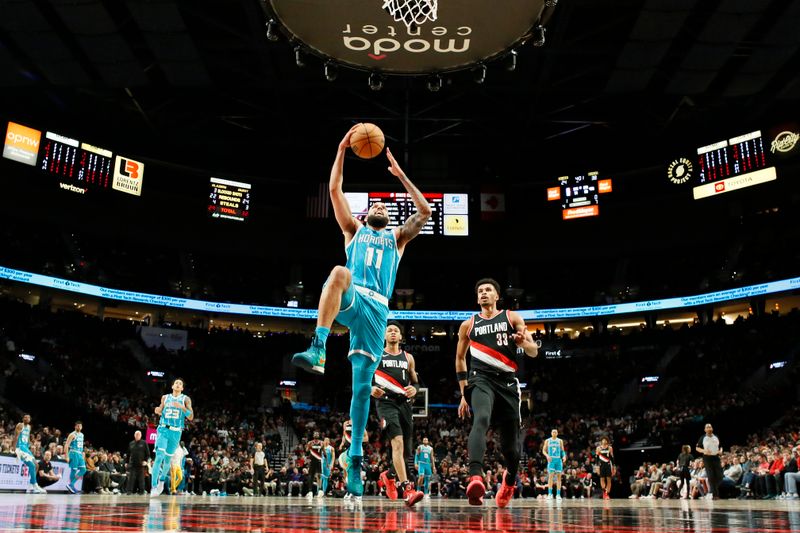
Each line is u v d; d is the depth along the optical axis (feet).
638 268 147.33
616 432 109.50
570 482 88.89
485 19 46.34
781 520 13.83
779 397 99.04
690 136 133.80
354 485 19.35
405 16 44.42
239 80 111.14
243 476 78.33
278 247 141.90
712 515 16.65
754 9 84.02
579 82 111.75
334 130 133.90
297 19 46.96
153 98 119.65
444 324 152.97
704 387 117.29
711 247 137.49
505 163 147.23
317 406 129.18
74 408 91.30
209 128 133.08
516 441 20.38
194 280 143.74
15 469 55.26
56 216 124.57
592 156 145.28
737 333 122.93
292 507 20.15
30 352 107.96
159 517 11.60
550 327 156.15
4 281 121.60
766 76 103.19
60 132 120.16
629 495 99.09
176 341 131.95
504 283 150.00
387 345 33.83
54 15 91.35
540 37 49.06
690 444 100.01
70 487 62.44
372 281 19.56
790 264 119.03
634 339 135.13
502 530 9.70
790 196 125.18
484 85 110.01
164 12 86.99
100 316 135.64
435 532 9.07
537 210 143.64
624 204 135.33
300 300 144.87
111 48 95.81
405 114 120.47
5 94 117.08
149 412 109.60
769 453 67.26
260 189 145.28
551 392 130.93
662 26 87.92
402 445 32.32
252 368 134.92
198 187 140.67
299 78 108.68
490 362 19.88
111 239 131.95
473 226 141.69
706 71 99.60
